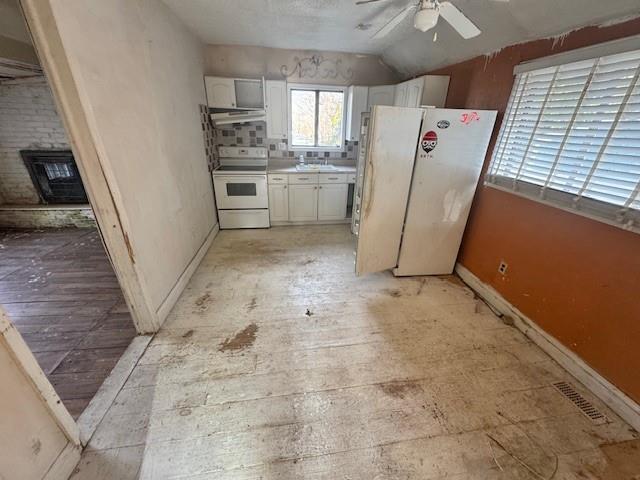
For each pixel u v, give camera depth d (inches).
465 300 101.3
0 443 37.9
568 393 66.4
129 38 72.2
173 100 99.2
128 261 70.7
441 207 104.0
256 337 80.8
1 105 138.3
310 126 166.2
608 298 62.9
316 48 147.8
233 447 53.5
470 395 65.4
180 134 104.7
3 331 37.4
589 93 63.9
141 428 56.1
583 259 67.9
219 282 107.4
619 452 54.6
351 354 76.1
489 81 96.7
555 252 75.0
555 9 67.7
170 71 97.6
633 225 56.5
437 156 95.8
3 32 90.4
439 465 51.8
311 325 86.4
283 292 102.3
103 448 52.6
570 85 68.2
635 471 51.7
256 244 140.5
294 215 161.3
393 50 139.4
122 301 94.0
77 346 76.0
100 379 66.9
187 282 105.8
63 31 50.4
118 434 54.9
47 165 151.0
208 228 137.6
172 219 95.5
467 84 108.0
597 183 63.3
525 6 72.6
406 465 51.6
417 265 113.8
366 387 66.7
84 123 56.3
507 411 61.9
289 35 126.3
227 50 145.1
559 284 74.2
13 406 39.7
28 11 47.6
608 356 63.4
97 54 59.6
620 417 61.0
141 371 68.6
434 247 111.1
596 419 60.6
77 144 57.7
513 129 87.0
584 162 66.1
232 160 161.9
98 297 95.9
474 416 60.7
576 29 67.5
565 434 57.5
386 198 98.4
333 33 122.3
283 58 150.5
